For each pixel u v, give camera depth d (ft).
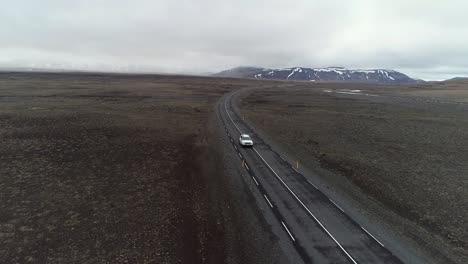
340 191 99.04
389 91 574.56
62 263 59.72
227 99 378.32
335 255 64.49
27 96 314.35
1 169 106.42
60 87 445.37
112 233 70.95
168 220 77.92
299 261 62.28
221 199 91.20
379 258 63.82
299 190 98.99
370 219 80.84
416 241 70.95
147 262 61.11
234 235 72.02
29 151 127.75
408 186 103.55
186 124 202.80
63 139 149.07
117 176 106.01
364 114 267.39
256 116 251.80
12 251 62.75
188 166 119.85
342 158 134.31
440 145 159.43
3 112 212.02
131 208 83.35
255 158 133.18
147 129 180.45
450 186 103.50
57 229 71.56
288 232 73.41
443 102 367.66
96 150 134.62
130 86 516.73
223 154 137.59
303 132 189.78
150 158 127.34
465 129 201.98
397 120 236.43
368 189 101.14
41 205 82.74
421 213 84.79
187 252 65.05
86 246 65.57
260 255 64.39
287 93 504.43
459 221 80.43
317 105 331.98
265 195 94.53
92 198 88.28
